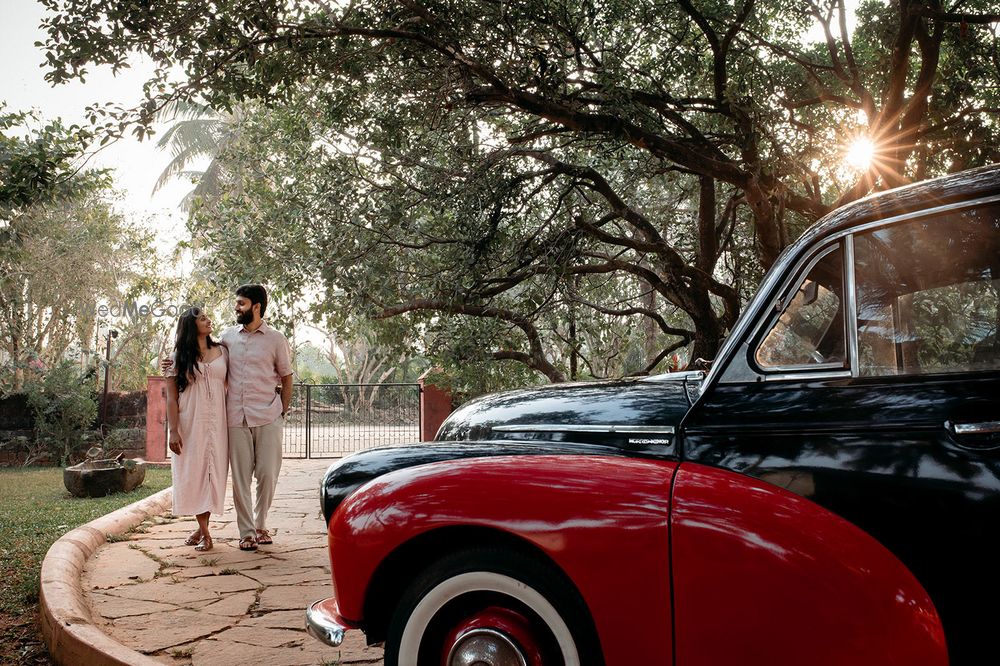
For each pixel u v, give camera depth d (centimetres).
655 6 838
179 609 420
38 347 1938
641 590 209
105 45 591
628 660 210
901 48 723
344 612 247
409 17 723
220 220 980
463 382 993
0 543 614
